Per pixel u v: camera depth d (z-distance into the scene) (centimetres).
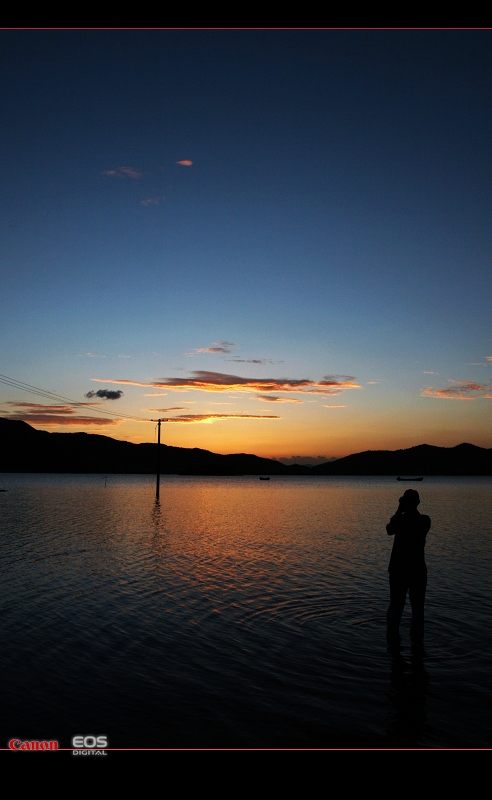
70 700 650
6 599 1195
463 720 604
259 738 563
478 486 12500
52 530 2639
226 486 12094
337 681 715
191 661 793
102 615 1055
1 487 8731
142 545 2098
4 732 571
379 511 4238
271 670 756
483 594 1248
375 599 1195
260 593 1255
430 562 1734
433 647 859
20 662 784
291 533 2586
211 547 2053
